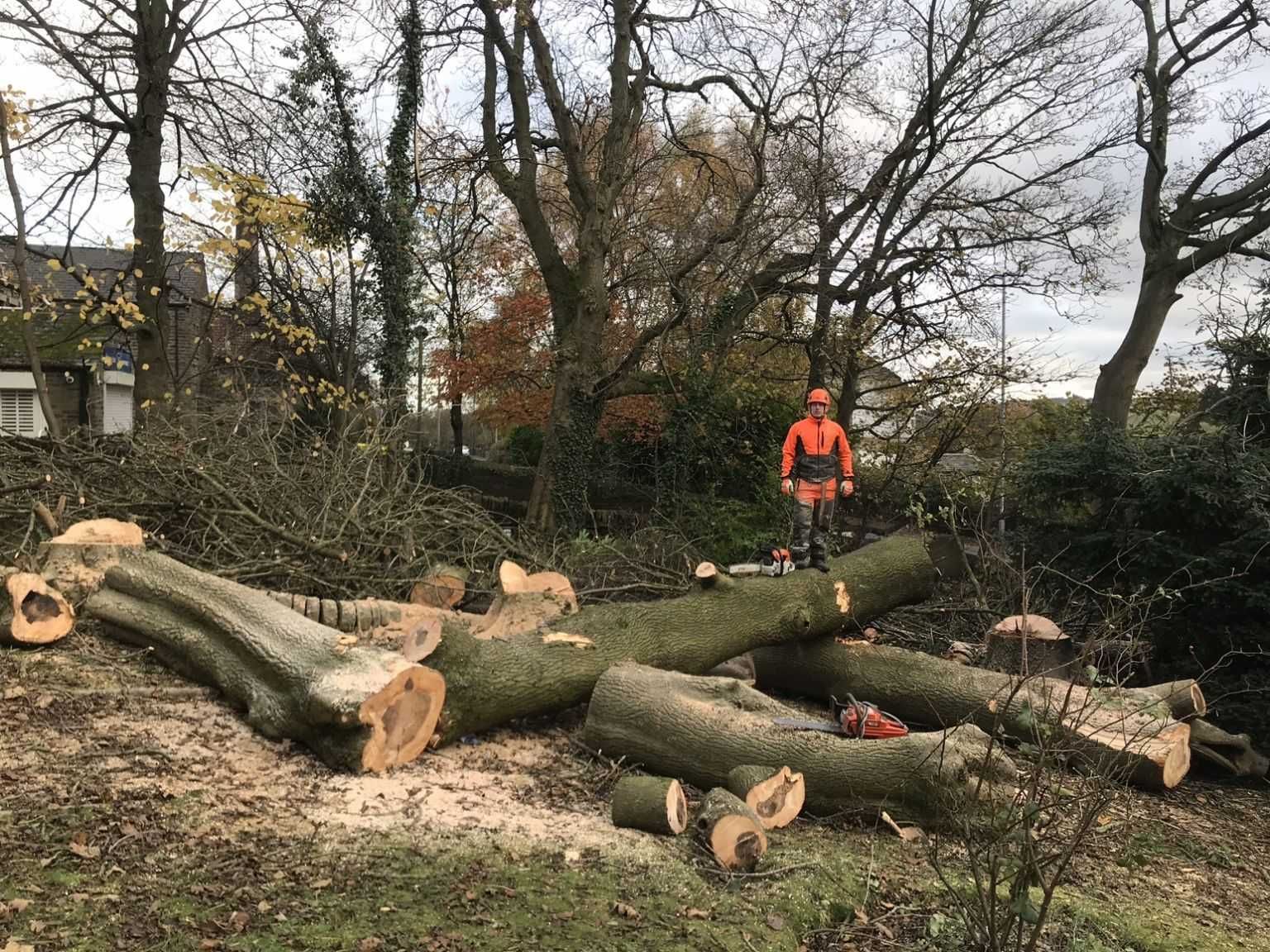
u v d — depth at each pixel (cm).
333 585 762
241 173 1371
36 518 723
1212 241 1642
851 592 758
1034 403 1834
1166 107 1734
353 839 400
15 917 299
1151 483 802
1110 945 390
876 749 492
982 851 373
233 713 540
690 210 1902
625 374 1620
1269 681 736
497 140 1756
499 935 332
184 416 1082
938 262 1517
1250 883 506
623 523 1694
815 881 416
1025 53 1509
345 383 1670
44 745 454
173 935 302
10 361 1953
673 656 658
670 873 411
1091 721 628
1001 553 995
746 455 1568
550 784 523
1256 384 904
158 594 600
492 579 879
